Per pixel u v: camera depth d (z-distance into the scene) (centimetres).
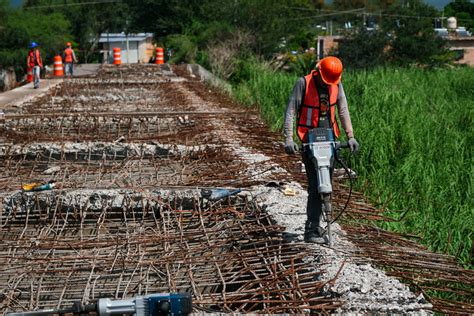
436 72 2470
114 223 723
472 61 4656
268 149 1008
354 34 3641
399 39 3569
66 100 1675
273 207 706
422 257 601
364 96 1638
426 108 1642
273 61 3550
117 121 1246
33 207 736
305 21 5431
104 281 578
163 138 1070
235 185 789
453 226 791
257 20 3875
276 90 1914
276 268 559
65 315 424
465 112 1530
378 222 784
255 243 618
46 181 830
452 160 1098
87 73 2994
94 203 742
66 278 575
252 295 516
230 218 707
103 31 6494
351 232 662
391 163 1121
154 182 826
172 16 4688
